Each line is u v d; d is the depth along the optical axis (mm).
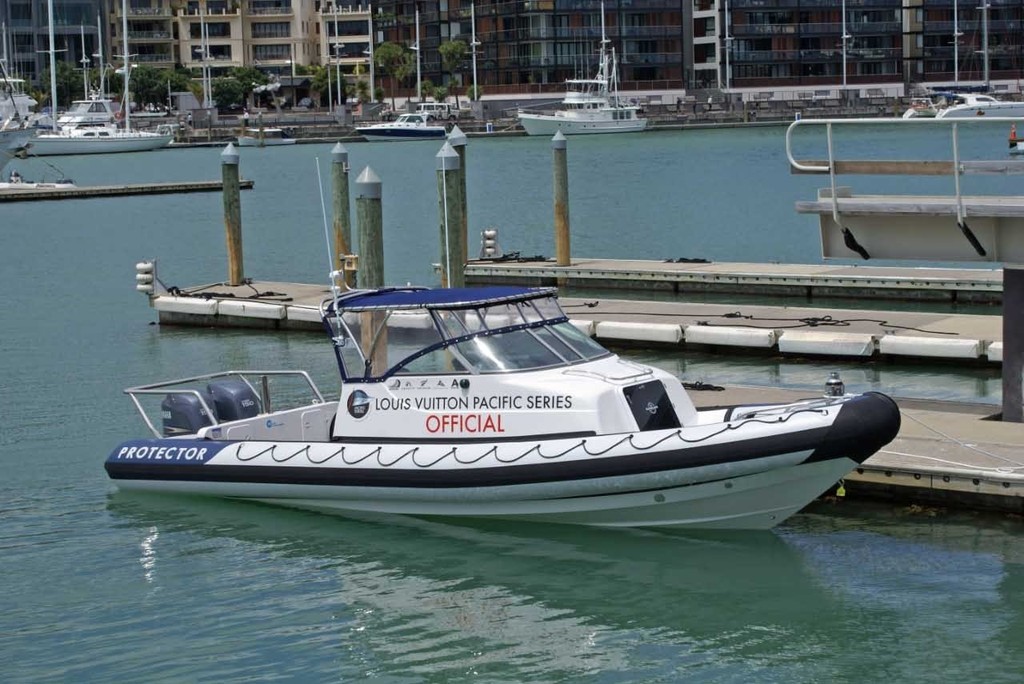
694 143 91500
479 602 12562
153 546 14102
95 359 24203
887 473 14000
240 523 14602
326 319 14625
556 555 13422
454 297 14273
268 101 131250
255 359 23828
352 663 11461
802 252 38625
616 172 68188
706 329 22484
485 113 112812
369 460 14016
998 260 15172
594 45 115500
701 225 45844
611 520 13539
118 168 86438
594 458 13016
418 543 13844
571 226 46375
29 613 12586
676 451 12750
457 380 13883
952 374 20562
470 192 59438
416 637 11922
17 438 18359
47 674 11391
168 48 134250
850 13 118312
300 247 42062
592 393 13320
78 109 102750
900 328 21938
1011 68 122000
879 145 83250
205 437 15383
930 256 15547
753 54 117875
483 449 13508
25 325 28141
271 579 13203
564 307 25328
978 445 14508
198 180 75000
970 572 12641
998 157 70062
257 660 11578
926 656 11250
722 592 12516
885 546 13266
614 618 12148
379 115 117250
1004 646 11344
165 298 27688
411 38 125438
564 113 102188
